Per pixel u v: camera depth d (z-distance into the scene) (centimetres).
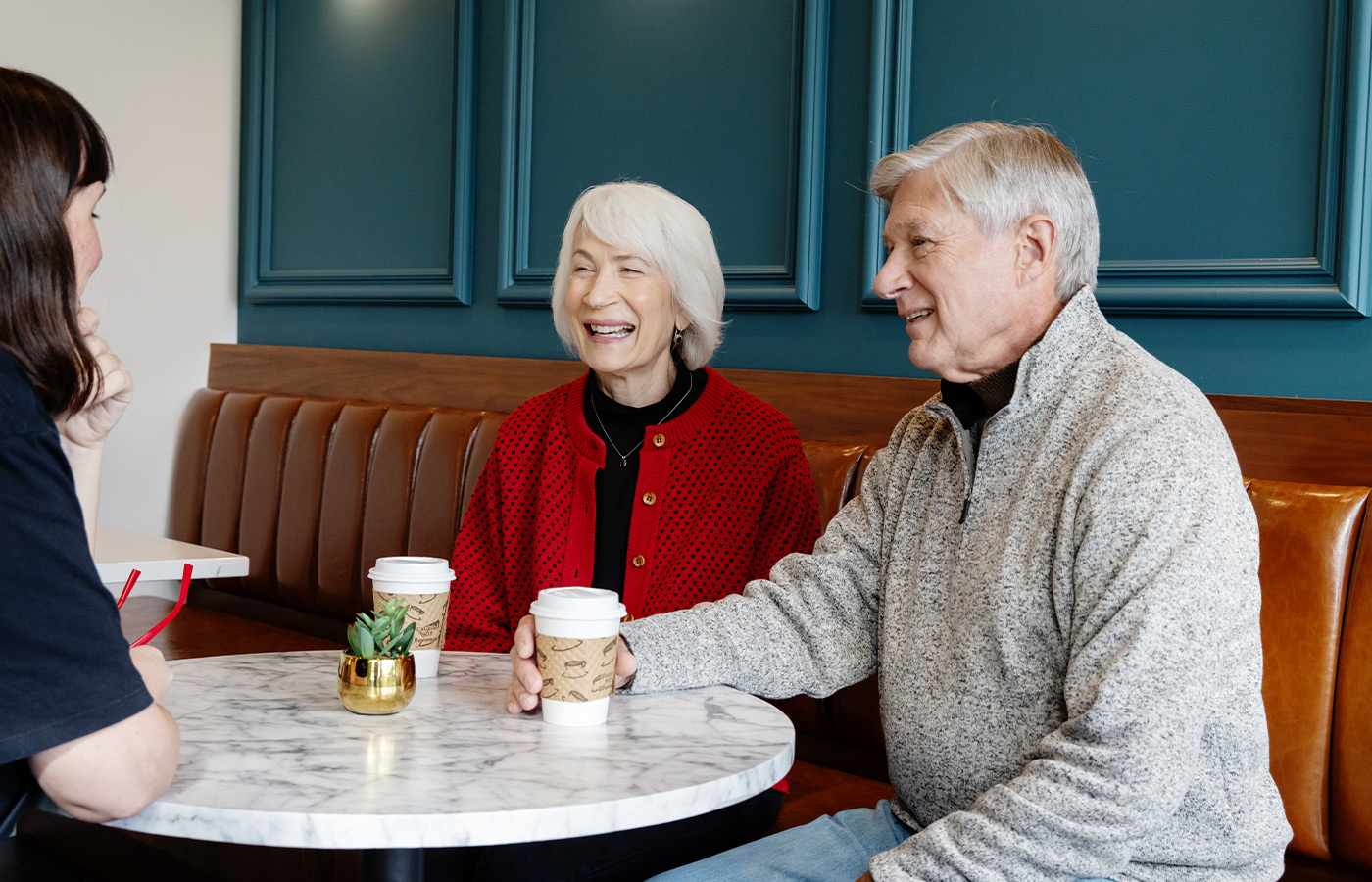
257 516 300
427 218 296
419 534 254
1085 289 112
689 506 158
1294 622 142
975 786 108
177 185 332
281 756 90
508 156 271
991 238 112
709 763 93
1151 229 180
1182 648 89
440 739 97
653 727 105
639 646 120
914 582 119
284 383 321
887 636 121
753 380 223
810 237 217
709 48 236
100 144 89
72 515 79
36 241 82
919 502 124
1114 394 103
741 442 161
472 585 167
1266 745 100
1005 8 193
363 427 276
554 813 80
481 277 284
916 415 132
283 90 333
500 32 278
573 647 103
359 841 76
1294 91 166
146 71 323
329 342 321
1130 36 181
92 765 76
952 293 113
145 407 329
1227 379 174
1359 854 135
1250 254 170
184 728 97
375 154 308
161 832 79
